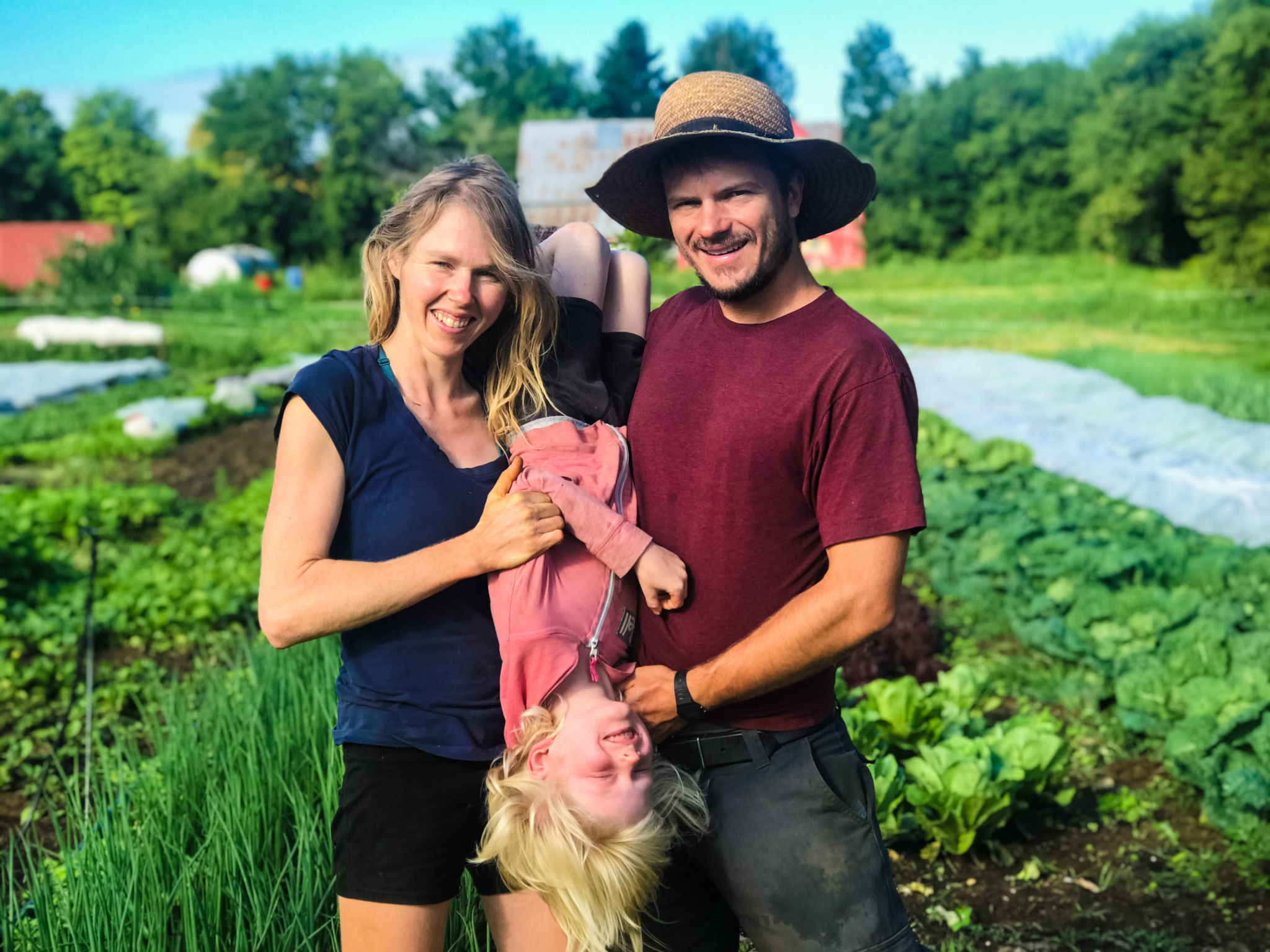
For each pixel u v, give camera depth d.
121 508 8.33
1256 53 27.64
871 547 1.92
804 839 2.03
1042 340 19.70
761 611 2.06
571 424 2.15
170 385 15.62
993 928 3.49
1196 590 5.89
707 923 2.21
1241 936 3.42
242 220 51.91
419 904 1.97
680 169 2.01
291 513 1.89
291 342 20.30
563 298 2.25
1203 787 4.07
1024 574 6.20
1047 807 4.21
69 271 25.22
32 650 5.89
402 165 56.44
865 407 1.91
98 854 2.70
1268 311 23.19
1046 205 38.47
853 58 58.59
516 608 1.92
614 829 1.81
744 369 2.04
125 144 65.38
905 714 4.21
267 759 3.18
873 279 32.25
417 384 2.06
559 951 2.09
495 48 63.22
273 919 2.58
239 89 61.03
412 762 1.97
